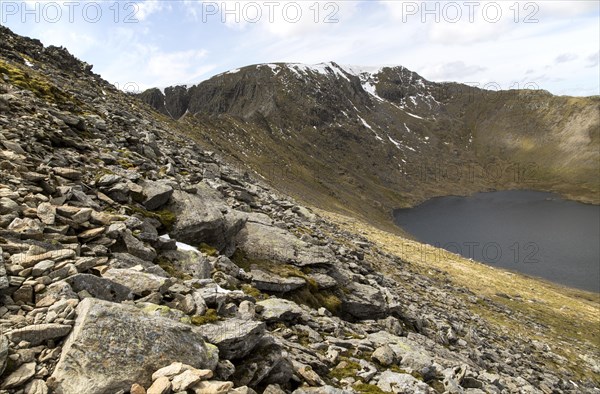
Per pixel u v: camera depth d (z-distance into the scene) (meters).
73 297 8.46
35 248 9.59
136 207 15.92
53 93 26.92
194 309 10.25
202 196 19.83
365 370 12.48
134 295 9.94
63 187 13.74
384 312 21.48
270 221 25.41
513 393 19.59
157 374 7.24
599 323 62.44
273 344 10.20
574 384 29.89
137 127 33.44
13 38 51.53
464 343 24.55
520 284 81.69
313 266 21.00
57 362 7.06
